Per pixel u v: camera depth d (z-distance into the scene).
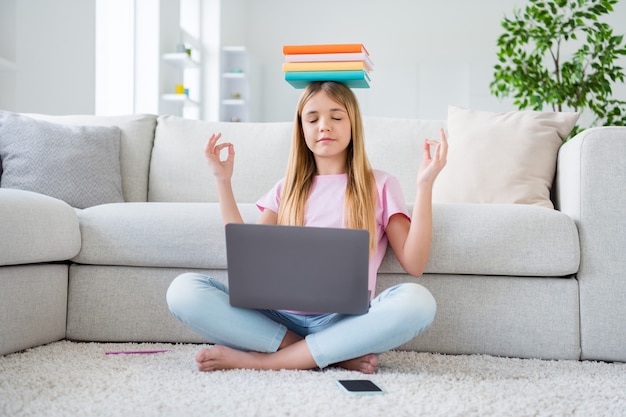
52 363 1.51
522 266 1.73
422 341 1.77
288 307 1.44
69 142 2.39
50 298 1.78
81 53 3.90
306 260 1.41
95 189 2.38
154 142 2.62
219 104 6.81
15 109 3.36
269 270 1.42
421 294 1.45
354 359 1.47
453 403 1.18
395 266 1.77
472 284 1.76
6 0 3.31
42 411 1.11
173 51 5.54
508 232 1.74
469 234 1.75
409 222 1.70
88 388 1.28
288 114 7.77
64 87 3.74
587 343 1.71
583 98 3.50
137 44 5.09
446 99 7.41
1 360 1.53
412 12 7.73
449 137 2.39
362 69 1.65
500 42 3.62
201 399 1.19
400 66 7.46
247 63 7.23
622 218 1.72
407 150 2.47
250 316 1.50
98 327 1.86
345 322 1.46
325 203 1.69
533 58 3.55
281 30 7.93
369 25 7.80
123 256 1.86
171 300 1.51
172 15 5.49
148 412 1.11
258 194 2.48
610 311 1.70
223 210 1.73
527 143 2.18
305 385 1.29
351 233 1.38
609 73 3.45
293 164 1.75
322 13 7.88
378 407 1.15
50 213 1.75
